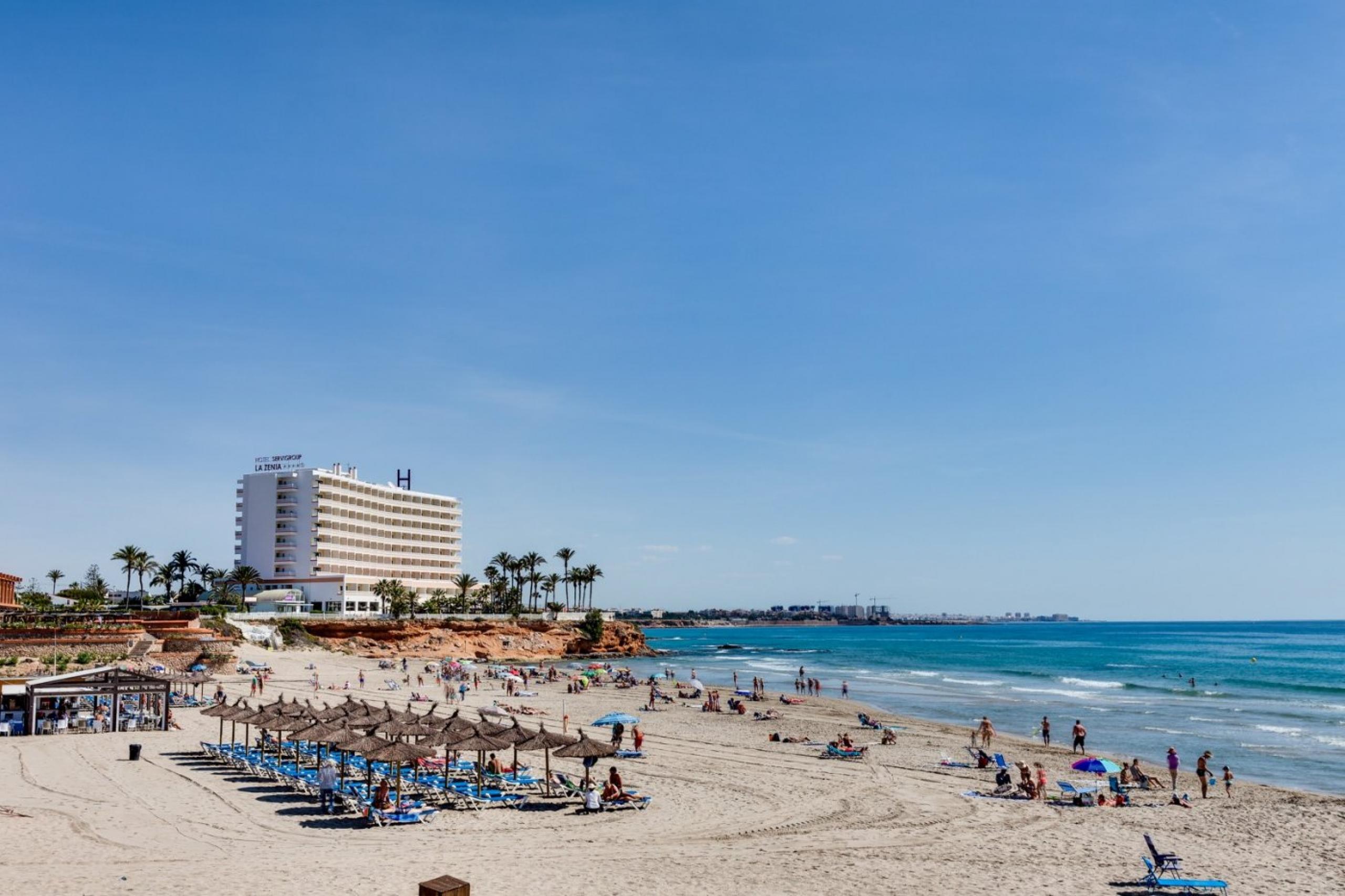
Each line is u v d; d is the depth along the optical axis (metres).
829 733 56.72
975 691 94.38
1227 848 28.72
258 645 121.88
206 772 38.22
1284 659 159.38
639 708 71.88
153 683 51.75
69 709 51.53
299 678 92.00
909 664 151.12
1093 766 35.56
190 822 29.14
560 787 34.53
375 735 32.38
